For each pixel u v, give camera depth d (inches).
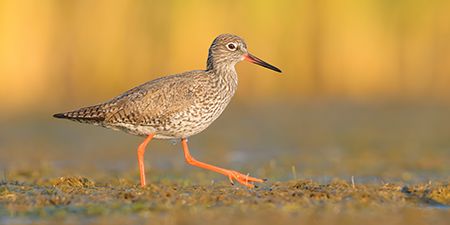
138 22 878.4
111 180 460.8
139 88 419.8
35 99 842.8
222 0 876.6
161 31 877.8
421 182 471.8
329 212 348.2
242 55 447.8
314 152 644.1
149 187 395.9
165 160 613.3
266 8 893.2
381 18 927.0
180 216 337.7
